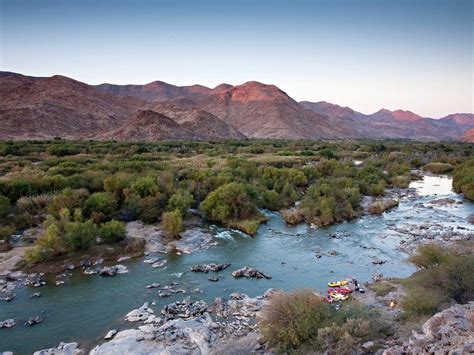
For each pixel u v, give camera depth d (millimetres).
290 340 23250
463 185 79375
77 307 30688
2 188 54031
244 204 56750
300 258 42812
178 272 38375
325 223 56406
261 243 47969
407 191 84062
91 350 24234
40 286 34375
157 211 54312
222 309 30125
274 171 79750
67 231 41844
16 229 48594
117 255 42156
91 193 58688
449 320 21312
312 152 130000
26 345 25297
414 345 20078
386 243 48000
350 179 78812
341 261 41844
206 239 48812
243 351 23297
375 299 31359
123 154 111750
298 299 25438
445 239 48562
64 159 90938
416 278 33312
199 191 64562
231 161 88375
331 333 22797
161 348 24125
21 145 119375
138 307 30875
